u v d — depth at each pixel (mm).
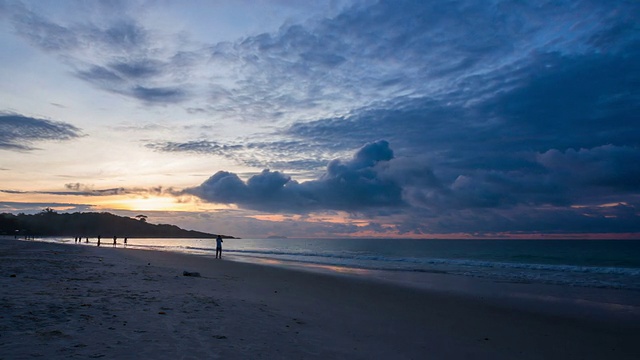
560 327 10211
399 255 56875
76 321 6520
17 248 38219
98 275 14180
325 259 40781
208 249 68625
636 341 8875
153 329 6488
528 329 9805
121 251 41812
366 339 7605
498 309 12586
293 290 14719
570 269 29703
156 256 34156
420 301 13633
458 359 6750
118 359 4848
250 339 6531
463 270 27875
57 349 5000
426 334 8555
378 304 12539
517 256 56000
